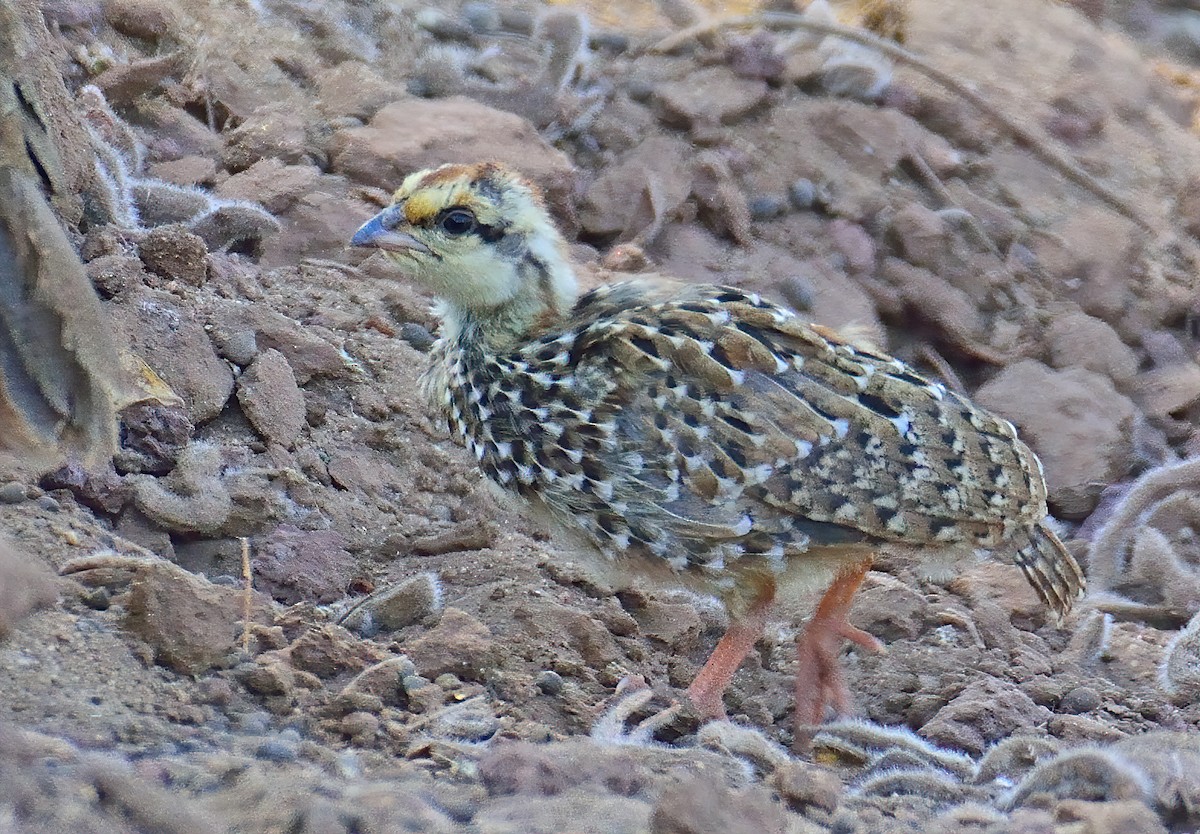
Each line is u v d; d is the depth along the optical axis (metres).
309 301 11.91
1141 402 14.66
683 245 14.80
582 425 8.65
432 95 15.24
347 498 10.39
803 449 8.51
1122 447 13.75
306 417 10.75
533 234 9.19
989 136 16.47
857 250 15.05
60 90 10.48
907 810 8.07
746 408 8.56
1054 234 15.73
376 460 10.81
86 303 8.12
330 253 12.80
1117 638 11.02
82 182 10.74
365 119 14.30
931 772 8.61
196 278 11.06
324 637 8.44
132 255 10.80
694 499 8.57
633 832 6.88
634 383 8.64
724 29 16.88
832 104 15.94
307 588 9.62
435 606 9.39
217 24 14.59
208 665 7.89
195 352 10.39
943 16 17.95
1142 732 9.79
